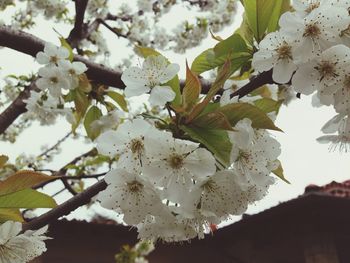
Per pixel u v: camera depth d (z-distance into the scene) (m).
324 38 0.19
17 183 0.19
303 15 0.20
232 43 0.24
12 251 0.23
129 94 0.21
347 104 0.20
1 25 0.36
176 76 0.22
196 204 0.20
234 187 0.20
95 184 0.22
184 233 0.21
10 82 0.74
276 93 0.30
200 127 0.19
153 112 0.62
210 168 0.19
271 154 0.20
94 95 0.43
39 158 0.89
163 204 0.20
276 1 0.23
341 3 0.19
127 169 0.20
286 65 0.20
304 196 0.82
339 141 0.23
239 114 0.19
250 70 0.26
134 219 0.20
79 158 0.75
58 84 0.40
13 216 0.21
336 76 0.19
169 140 0.19
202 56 0.25
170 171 0.19
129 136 0.20
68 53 0.39
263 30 0.24
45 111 0.51
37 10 0.82
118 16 0.85
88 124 0.44
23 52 0.38
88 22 0.79
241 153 0.20
